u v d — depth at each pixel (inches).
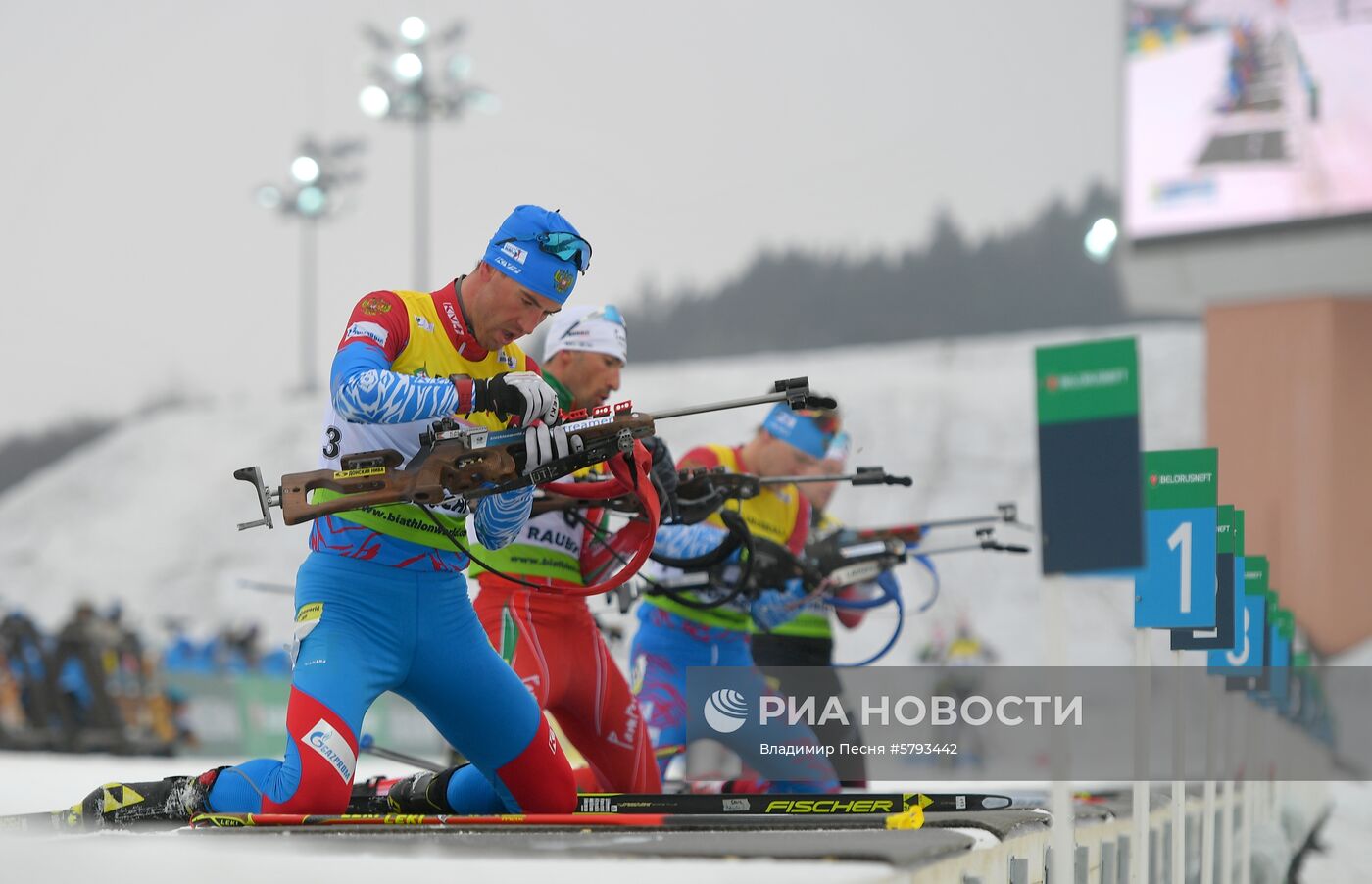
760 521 687.1
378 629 443.5
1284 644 866.8
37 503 5280.5
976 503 3983.8
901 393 4448.8
